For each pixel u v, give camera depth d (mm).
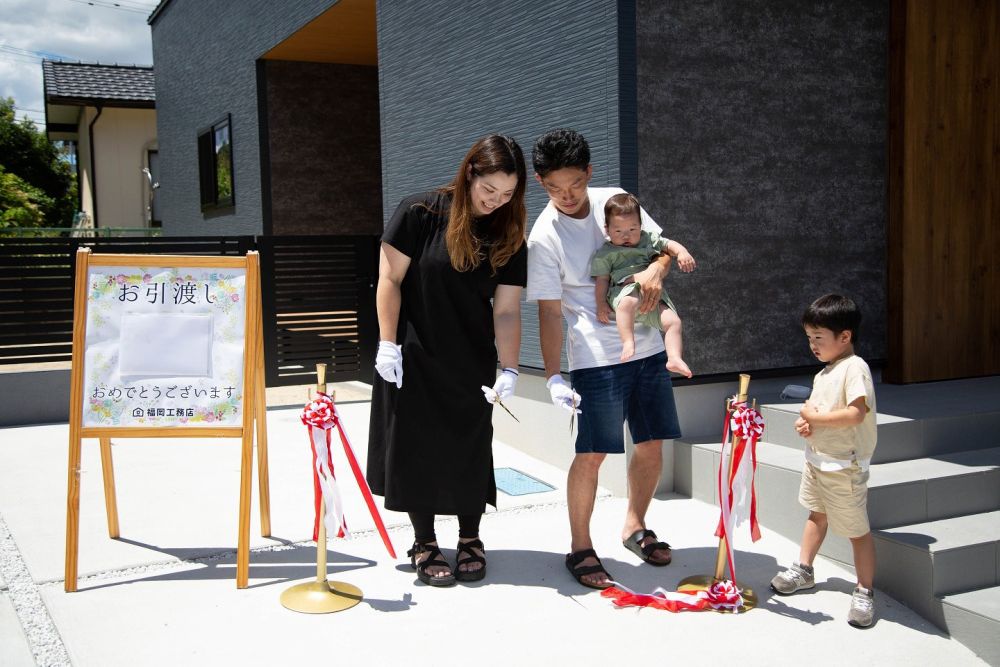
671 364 3619
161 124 14781
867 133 5531
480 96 6230
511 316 3748
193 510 4770
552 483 5270
